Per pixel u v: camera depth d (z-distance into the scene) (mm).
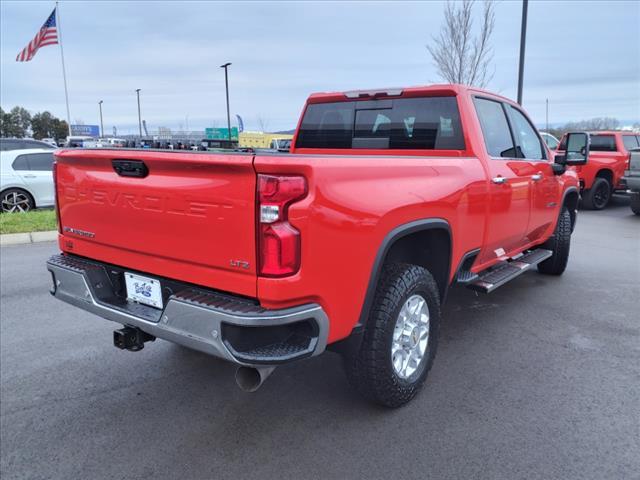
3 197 10523
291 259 2273
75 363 3922
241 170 2264
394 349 3043
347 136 4703
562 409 3209
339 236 2459
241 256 2334
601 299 5469
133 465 2707
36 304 5285
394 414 3158
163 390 3506
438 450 2795
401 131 4336
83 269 3045
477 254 4012
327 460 2723
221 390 3502
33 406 3295
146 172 2670
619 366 3822
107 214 2924
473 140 3941
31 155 10859
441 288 3619
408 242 3436
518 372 3721
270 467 2672
